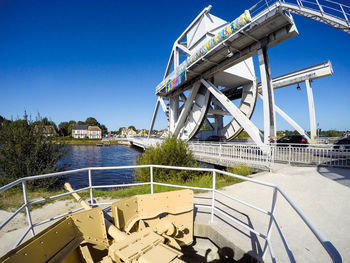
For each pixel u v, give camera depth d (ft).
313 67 60.54
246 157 34.53
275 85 71.56
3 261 5.14
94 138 314.76
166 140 33.58
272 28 40.29
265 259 8.57
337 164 29.09
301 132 64.75
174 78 76.54
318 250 9.18
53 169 28.43
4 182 24.61
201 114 73.26
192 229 11.06
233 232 10.64
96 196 17.80
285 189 19.11
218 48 49.57
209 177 26.53
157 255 5.81
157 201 10.35
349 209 13.88
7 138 26.25
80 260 7.76
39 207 15.06
